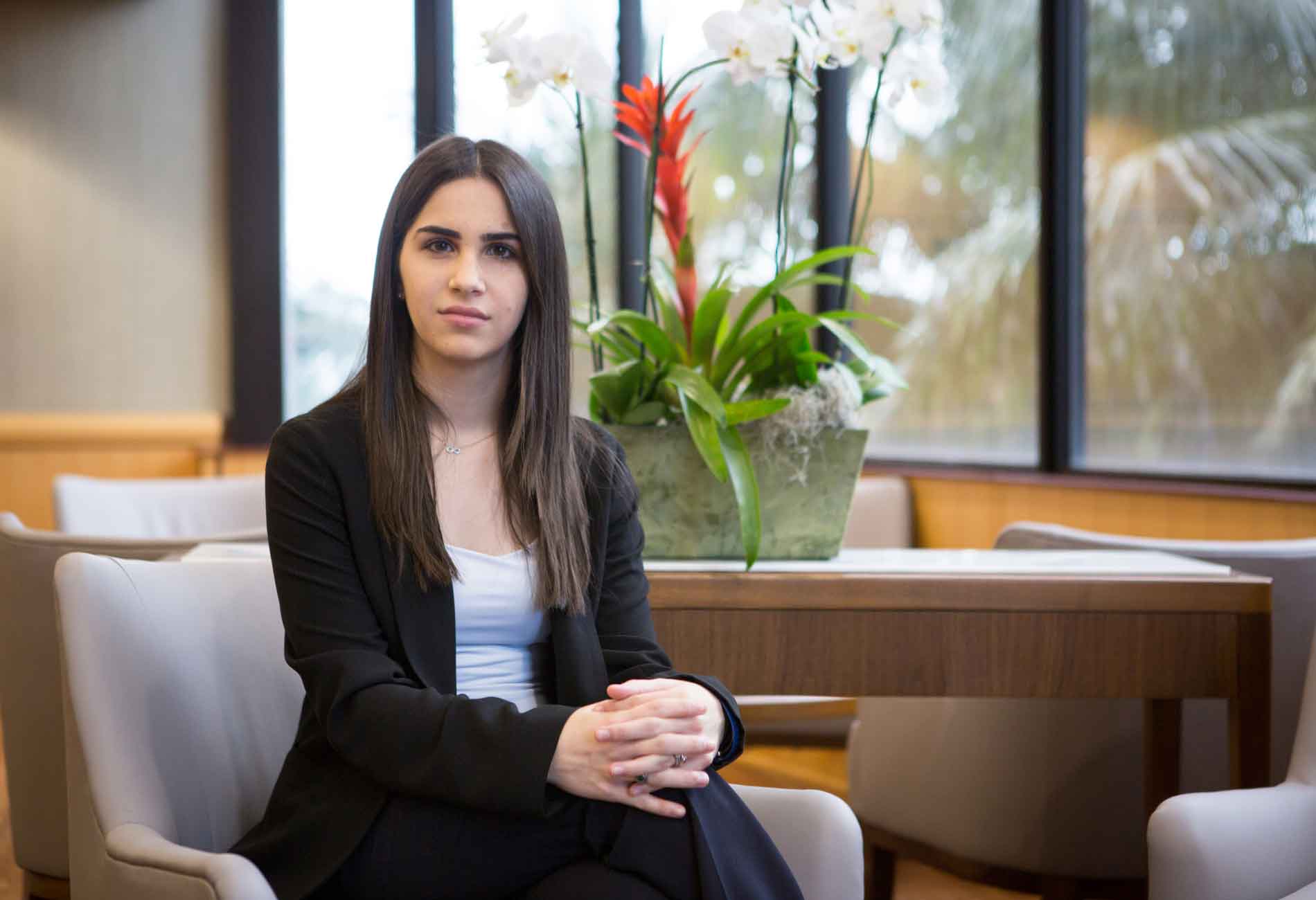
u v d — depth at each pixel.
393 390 1.47
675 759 1.33
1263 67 3.32
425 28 5.32
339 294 5.48
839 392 2.01
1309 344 3.20
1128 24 3.75
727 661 1.87
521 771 1.30
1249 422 3.38
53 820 2.33
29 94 5.19
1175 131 3.60
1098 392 3.88
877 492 4.20
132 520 3.35
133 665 1.47
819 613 1.88
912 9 1.96
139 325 5.29
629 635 1.55
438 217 1.46
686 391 1.93
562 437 1.53
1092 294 3.89
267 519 1.45
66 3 5.20
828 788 3.71
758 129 4.80
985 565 1.98
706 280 4.92
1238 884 1.51
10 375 5.19
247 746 1.60
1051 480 3.82
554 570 1.48
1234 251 3.41
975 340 4.28
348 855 1.31
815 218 4.68
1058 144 3.95
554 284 1.52
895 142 4.52
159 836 1.32
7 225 5.18
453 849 1.32
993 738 2.41
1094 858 2.32
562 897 1.30
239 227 5.35
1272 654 2.03
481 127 5.32
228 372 5.38
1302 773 1.64
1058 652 1.88
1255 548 2.21
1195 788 2.28
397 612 1.42
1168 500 3.41
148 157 5.28
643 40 5.08
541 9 5.22
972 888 2.93
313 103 5.42
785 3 1.97
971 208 4.29
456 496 1.50
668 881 1.31
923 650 1.87
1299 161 3.21
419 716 1.32
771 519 2.02
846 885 1.43
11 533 2.31
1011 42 4.14
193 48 5.31
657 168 2.09
